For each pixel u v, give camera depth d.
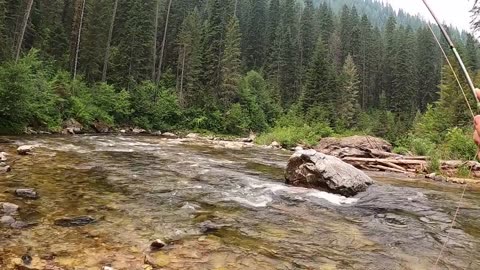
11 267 4.41
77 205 7.19
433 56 79.75
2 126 19.34
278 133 34.00
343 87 57.22
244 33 75.56
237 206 8.07
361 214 8.03
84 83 34.53
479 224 7.61
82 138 21.42
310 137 34.25
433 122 31.48
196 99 46.22
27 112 20.88
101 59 41.66
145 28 45.47
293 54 67.62
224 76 48.25
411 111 65.56
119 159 13.63
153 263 4.80
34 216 6.32
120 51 43.16
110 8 43.69
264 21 83.31
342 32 93.06
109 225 6.20
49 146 15.74
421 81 78.38
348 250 5.82
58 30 39.56
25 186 8.25
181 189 9.33
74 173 10.21
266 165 15.36
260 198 8.95
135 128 35.41
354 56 80.56
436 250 5.98
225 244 5.73
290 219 7.36
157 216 6.92
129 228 6.14
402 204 9.06
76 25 38.62
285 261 5.22
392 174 15.13
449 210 8.67
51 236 5.52
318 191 9.99
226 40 49.75
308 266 5.09
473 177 14.25
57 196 7.71
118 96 35.22
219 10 55.97
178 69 49.97
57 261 4.69
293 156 11.13
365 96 75.88
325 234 6.55
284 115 51.44
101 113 31.92
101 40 41.41
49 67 32.88
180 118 42.69
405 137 35.41
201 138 33.81
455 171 15.05
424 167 15.66
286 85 65.56
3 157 11.36
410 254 5.75
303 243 6.02
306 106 48.84
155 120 38.69
